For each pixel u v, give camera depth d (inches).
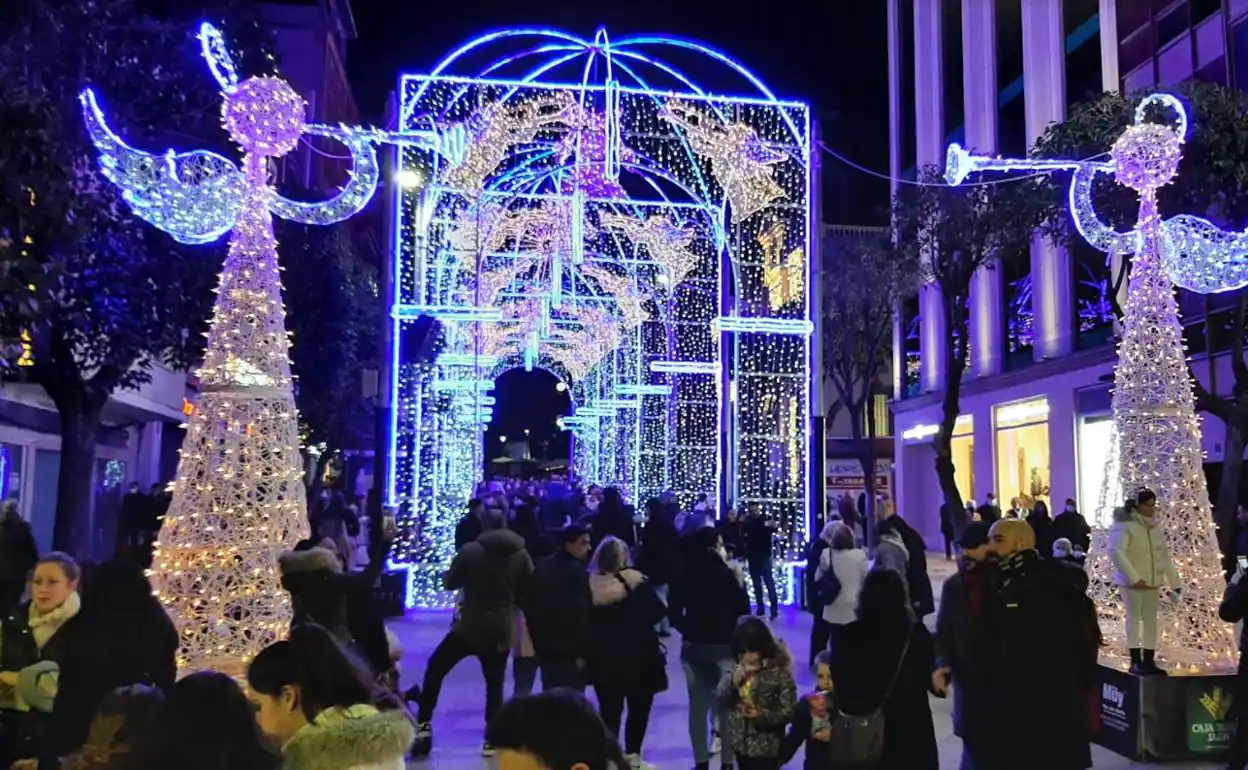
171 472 1048.8
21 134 243.0
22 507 640.4
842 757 170.4
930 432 1212.5
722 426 676.1
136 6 453.7
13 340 265.1
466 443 947.3
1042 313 986.1
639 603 251.9
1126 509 305.1
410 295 609.6
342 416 969.5
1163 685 282.7
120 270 447.5
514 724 84.7
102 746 108.9
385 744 108.0
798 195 590.9
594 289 1133.7
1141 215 349.7
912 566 384.2
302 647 130.6
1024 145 1041.5
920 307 1242.6
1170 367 334.3
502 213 772.0
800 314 602.9
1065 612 185.9
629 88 538.3
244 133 307.9
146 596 173.5
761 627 215.2
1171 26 832.9
